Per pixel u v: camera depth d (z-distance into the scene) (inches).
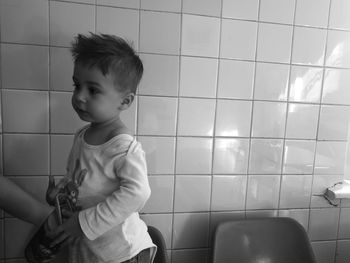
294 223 43.0
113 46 26.5
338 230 47.4
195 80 39.6
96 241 28.1
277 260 41.5
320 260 47.7
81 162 28.3
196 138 40.8
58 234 26.2
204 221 42.9
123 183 26.1
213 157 41.7
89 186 27.4
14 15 34.5
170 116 39.6
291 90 42.6
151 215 41.2
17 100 35.8
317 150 44.8
